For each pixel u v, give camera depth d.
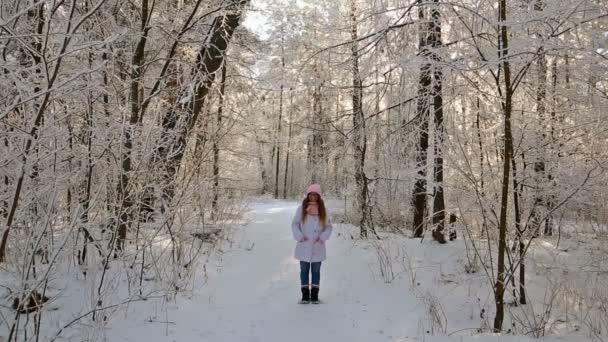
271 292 6.52
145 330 4.79
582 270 6.36
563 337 5.01
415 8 8.02
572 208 6.87
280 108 25.23
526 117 6.08
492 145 6.25
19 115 4.32
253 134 14.91
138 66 6.64
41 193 4.30
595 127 5.98
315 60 9.23
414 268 7.25
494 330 5.21
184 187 6.89
